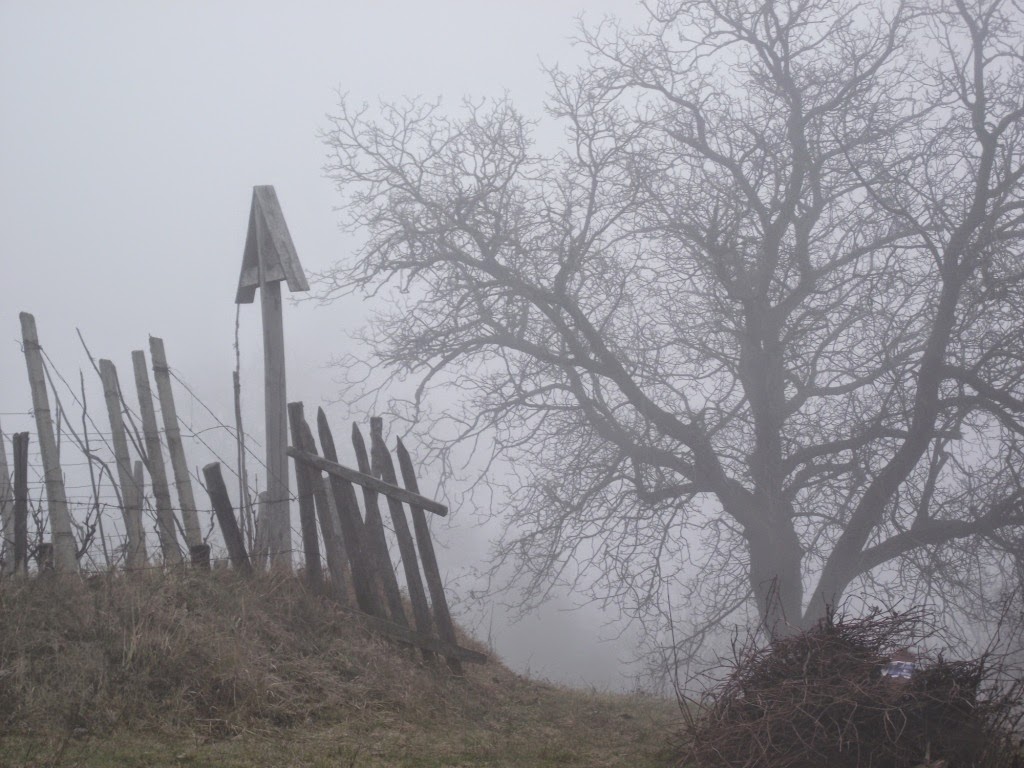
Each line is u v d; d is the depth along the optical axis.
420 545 7.48
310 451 7.61
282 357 8.62
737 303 16.69
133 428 7.73
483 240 17.45
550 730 6.56
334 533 7.58
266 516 8.22
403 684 6.65
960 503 15.96
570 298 17.36
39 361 7.16
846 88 16.80
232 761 4.90
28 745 4.77
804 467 16.97
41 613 6.03
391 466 7.66
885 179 15.71
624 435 17.31
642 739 6.44
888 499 15.55
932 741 5.17
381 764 5.16
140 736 5.17
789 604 16.36
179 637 6.06
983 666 5.43
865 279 15.59
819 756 5.14
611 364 17.12
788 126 17.19
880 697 5.20
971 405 15.64
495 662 9.04
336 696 6.18
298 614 7.07
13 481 7.12
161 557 7.31
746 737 5.39
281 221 8.66
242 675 5.93
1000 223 16.02
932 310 15.82
